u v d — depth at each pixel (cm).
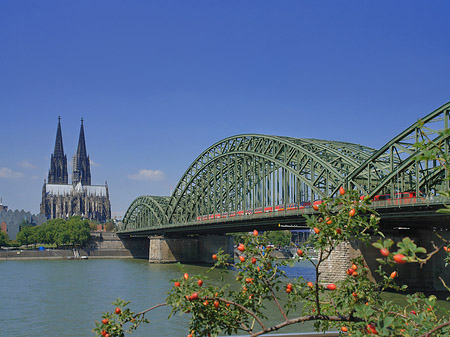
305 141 9794
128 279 10350
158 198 19525
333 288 1354
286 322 1312
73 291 8331
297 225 9856
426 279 7575
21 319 5866
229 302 1360
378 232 1286
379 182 7431
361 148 9538
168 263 16350
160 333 4875
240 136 11762
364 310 1088
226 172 13575
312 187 8681
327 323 1514
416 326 1213
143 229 18225
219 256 1455
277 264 1445
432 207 6075
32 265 15450
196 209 14388
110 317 1478
